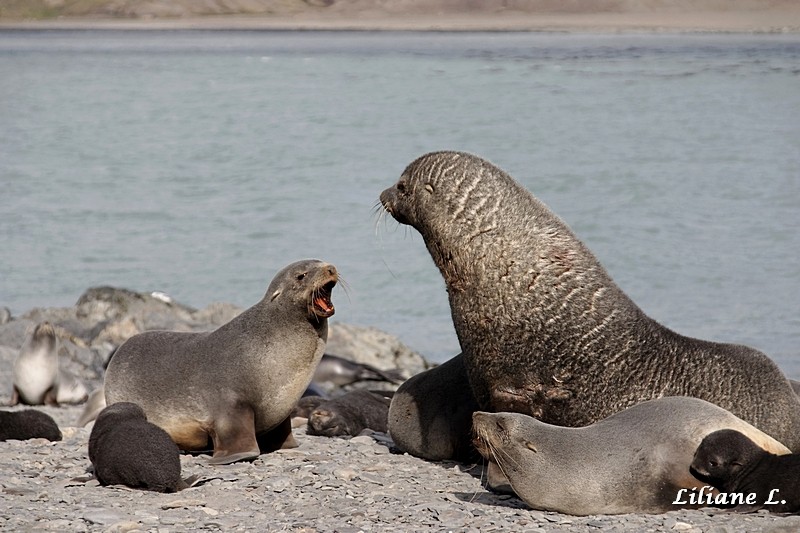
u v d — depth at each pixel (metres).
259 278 104.31
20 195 157.25
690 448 30.83
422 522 29.30
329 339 78.94
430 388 40.75
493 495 33.75
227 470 36.06
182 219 136.75
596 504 30.67
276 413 39.38
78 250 118.50
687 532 27.69
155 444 33.19
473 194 37.44
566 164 178.75
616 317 36.50
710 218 129.50
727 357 36.66
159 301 87.19
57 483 34.12
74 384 64.56
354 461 38.94
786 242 114.81
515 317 36.69
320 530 28.27
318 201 147.62
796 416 36.31
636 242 115.88
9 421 43.47
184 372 39.16
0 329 78.88
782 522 27.12
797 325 82.69
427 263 109.62
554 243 36.94
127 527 28.11
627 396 36.31
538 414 37.16
